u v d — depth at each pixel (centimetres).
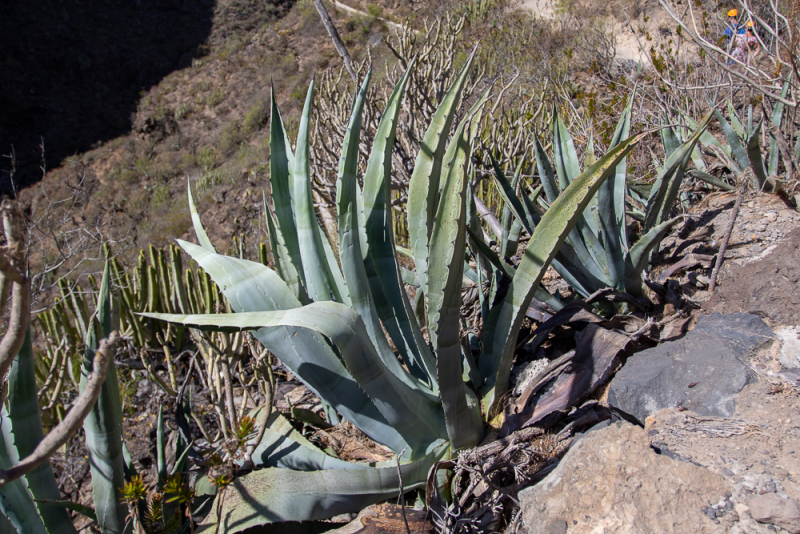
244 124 2208
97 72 2633
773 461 171
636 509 165
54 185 2231
